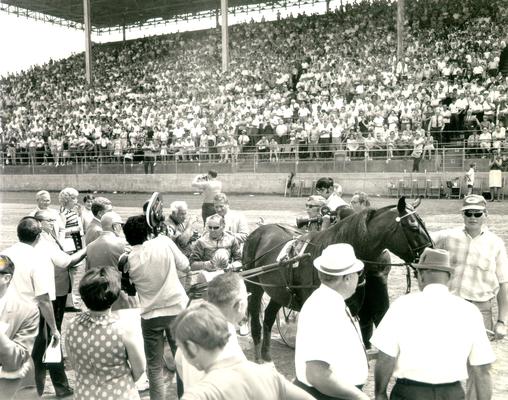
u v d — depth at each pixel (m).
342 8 47.12
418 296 3.95
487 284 6.07
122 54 55.09
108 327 4.21
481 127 27.92
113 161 38.78
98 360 4.18
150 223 6.08
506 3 37.66
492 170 25.47
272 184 32.19
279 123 33.06
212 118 36.91
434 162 28.09
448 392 3.80
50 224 7.59
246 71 40.97
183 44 52.00
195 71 46.31
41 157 41.78
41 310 5.87
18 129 44.78
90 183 38.78
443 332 3.82
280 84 38.62
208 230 8.02
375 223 6.53
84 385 4.26
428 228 17.77
